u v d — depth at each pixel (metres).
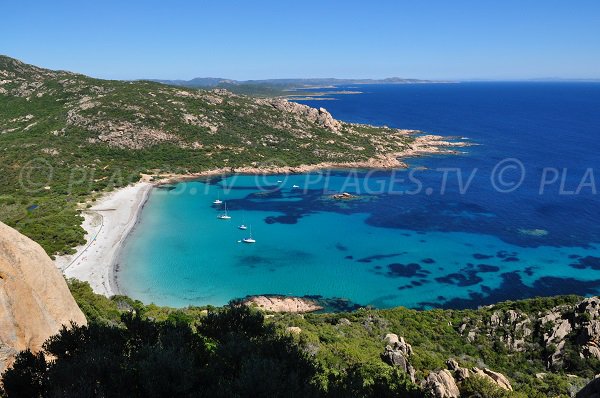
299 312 56.41
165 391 14.66
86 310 39.31
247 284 63.28
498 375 30.89
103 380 14.84
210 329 21.33
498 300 61.19
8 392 14.95
